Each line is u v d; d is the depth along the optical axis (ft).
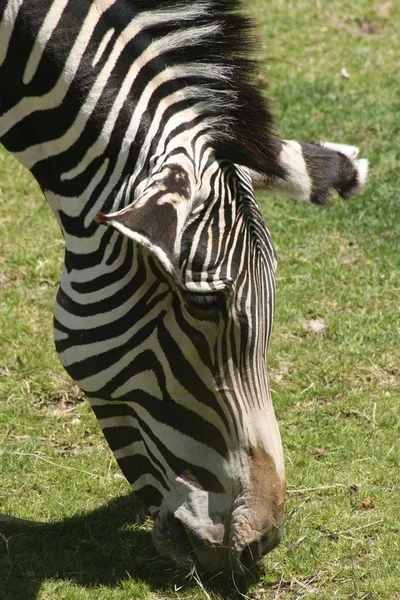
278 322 44.37
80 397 39.81
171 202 20.75
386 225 52.75
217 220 22.81
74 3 23.84
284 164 25.11
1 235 52.31
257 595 28.12
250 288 23.17
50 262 49.65
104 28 23.77
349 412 38.45
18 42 24.07
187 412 24.04
